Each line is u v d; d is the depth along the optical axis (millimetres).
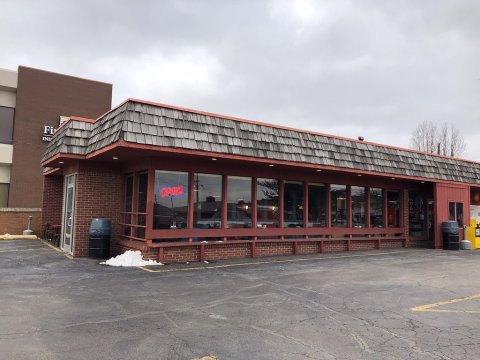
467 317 6785
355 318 6656
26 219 20453
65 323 6105
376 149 16188
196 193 12852
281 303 7527
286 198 15000
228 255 13312
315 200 15805
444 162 19031
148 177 11891
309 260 13297
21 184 23594
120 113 10586
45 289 8273
